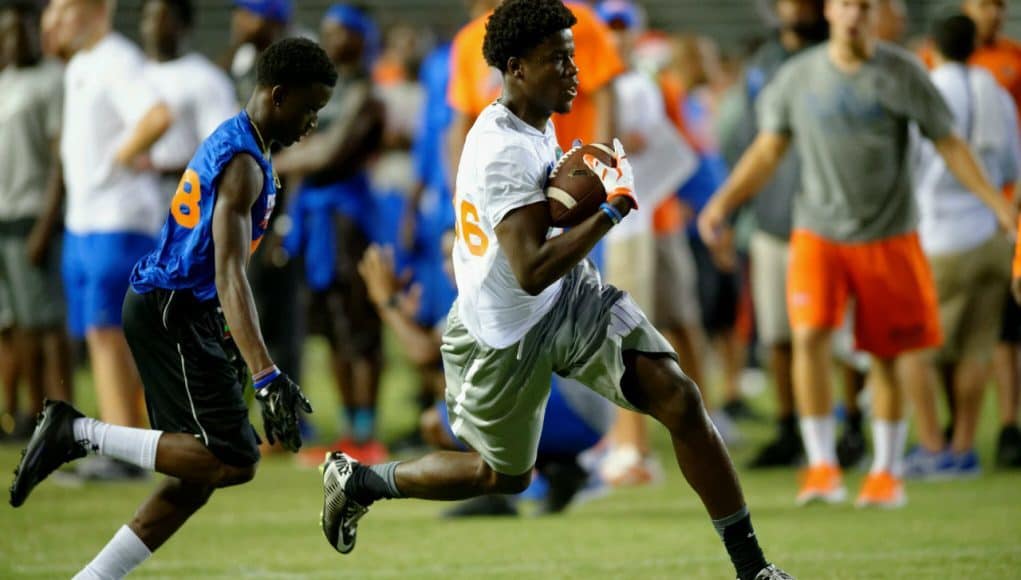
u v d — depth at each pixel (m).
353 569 20.98
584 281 17.00
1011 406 31.94
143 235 29.58
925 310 26.03
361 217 33.62
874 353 26.34
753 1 74.94
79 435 16.94
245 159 16.48
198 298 16.84
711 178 39.56
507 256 15.81
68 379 34.69
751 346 54.00
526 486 17.78
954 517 25.09
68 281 30.27
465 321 16.89
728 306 41.16
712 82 52.09
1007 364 31.84
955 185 30.30
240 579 20.30
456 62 29.27
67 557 21.88
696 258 39.75
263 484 30.50
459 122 29.34
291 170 33.25
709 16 75.44
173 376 16.89
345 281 33.47
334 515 18.47
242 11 34.12
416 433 36.12
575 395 25.12
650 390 16.55
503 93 16.58
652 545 22.78
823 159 26.11
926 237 30.47
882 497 26.44
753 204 32.56
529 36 16.06
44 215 32.56
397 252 48.00
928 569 20.33
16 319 34.41
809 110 26.19
